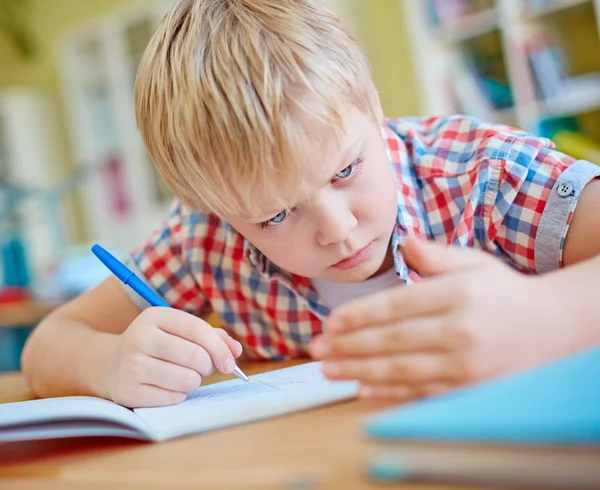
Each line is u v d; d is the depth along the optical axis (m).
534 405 0.34
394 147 0.97
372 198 0.76
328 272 0.81
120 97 4.53
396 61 3.62
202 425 0.56
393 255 0.90
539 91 3.14
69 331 0.94
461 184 0.94
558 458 0.30
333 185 0.74
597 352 0.44
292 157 0.70
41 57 5.04
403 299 0.48
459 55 3.40
